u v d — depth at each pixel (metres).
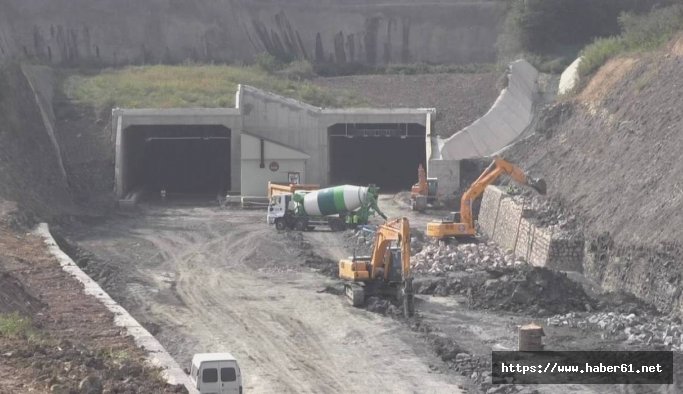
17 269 110.50
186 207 193.25
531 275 112.56
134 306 110.25
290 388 81.19
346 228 163.25
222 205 193.25
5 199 150.50
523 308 109.44
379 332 99.00
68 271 111.75
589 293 115.19
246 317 105.56
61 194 181.00
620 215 125.06
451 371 86.38
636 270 112.31
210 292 118.25
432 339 95.25
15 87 194.25
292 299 114.38
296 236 155.00
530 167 169.88
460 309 110.50
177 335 97.81
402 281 109.44
